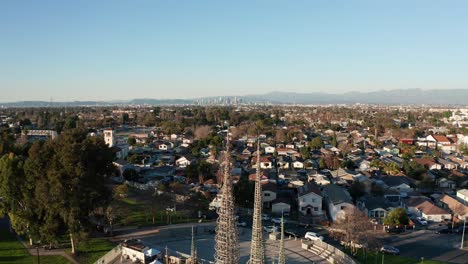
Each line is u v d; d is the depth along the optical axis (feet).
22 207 142.10
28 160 134.21
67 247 143.64
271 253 140.97
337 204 185.78
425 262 136.87
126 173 255.29
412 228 176.04
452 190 244.42
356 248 147.13
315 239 152.56
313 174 267.39
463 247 152.66
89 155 135.23
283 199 209.97
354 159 323.78
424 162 302.25
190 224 172.24
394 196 221.05
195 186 238.89
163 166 298.35
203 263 127.95
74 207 129.70
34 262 131.44
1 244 144.46
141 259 130.62
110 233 157.58
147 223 171.12
